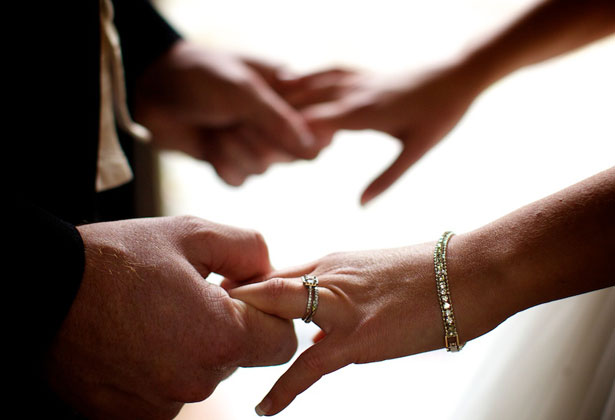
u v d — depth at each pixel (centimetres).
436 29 144
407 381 74
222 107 76
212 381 54
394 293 54
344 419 72
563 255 51
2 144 55
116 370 52
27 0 55
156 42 74
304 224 103
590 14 69
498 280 52
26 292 50
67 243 51
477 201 96
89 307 52
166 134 78
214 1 153
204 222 56
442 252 54
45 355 52
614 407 55
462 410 61
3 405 52
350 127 76
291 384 54
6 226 50
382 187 74
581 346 57
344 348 54
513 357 59
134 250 53
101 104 61
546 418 58
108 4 61
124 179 63
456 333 53
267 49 139
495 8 147
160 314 52
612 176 52
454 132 107
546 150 88
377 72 77
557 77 111
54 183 58
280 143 77
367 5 150
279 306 54
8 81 55
